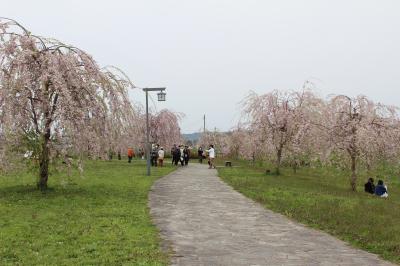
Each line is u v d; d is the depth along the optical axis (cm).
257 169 3500
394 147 2241
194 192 1828
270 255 845
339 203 1579
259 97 3023
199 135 7906
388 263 812
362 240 995
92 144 1602
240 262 789
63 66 1552
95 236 960
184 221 1184
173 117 4372
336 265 787
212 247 902
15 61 1491
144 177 2459
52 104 1553
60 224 1084
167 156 5616
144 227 1075
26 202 1419
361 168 2311
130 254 821
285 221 1213
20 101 1491
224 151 5825
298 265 779
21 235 963
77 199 1509
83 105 1581
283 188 2019
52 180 2144
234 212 1345
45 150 1589
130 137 2017
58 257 800
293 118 2805
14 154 1551
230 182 2261
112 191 1767
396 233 1065
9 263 757
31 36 1577
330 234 1060
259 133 2984
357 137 2144
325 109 2444
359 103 2291
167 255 827
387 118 2314
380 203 1666
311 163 2609
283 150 2945
